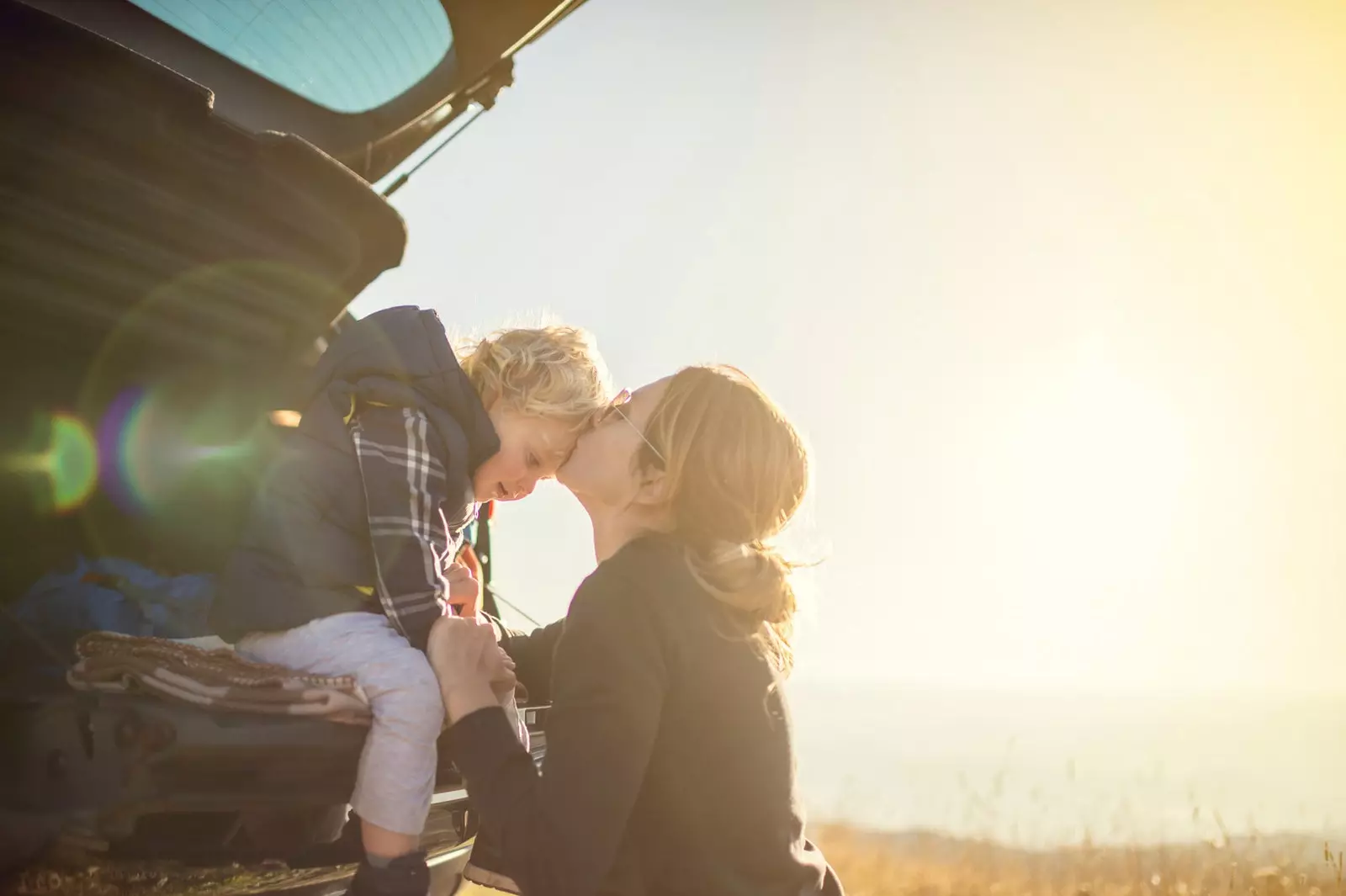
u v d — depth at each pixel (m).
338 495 1.98
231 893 1.65
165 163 1.91
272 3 2.74
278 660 1.87
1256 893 4.98
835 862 5.92
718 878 1.56
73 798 1.44
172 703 1.53
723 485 1.75
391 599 1.87
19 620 1.84
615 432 1.99
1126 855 5.48
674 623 1.60
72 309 1.99
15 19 1.63
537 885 1.49
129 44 2.59
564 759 1.51
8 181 1.76
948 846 5.98
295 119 3.02
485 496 2.23
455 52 3.25
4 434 2.10
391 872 1.70
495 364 2.20
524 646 2.49
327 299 2.40
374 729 1.73
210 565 2.46
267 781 1.60
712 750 1.59
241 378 2.41
